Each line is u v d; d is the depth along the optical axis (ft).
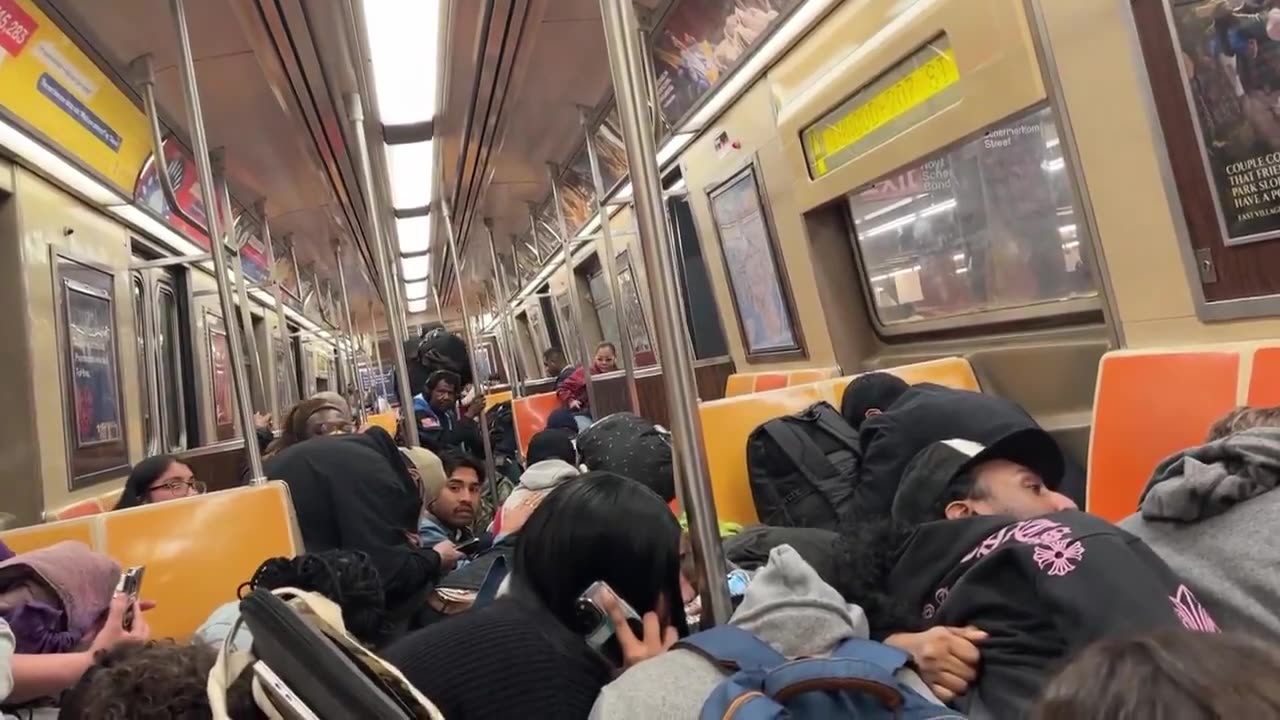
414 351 17.52
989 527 4.34
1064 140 8.27
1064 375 9.73
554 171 22.53
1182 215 7.29
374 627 5.75
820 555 5.96
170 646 4.04
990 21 8.65
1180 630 1.92
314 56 13.83
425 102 16.88
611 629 4.21
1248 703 1.62
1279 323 6.64
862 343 13.75
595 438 9.22
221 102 15.23
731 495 10.25
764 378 15.57
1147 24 7.20
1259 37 6.33
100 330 13.17
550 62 15.44
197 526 7.76
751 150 14.48
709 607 3.87
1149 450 7.29
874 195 12.87
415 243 32.42
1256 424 4.69
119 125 13.06
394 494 7.99
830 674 3.01
